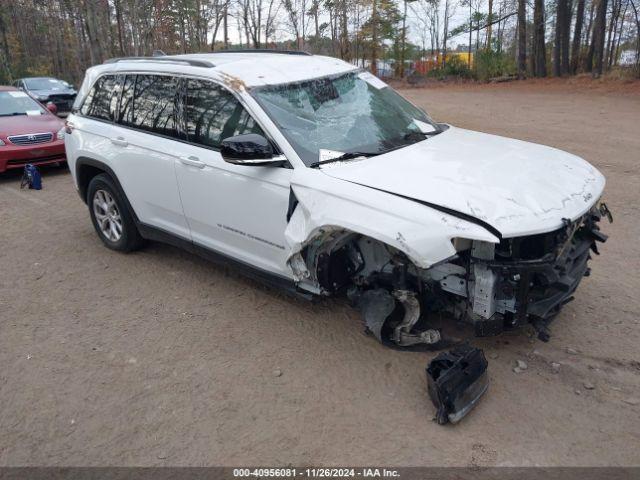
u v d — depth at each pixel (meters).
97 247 6.11
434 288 3.57
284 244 3.99
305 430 3.23
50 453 3.14
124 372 3.84
